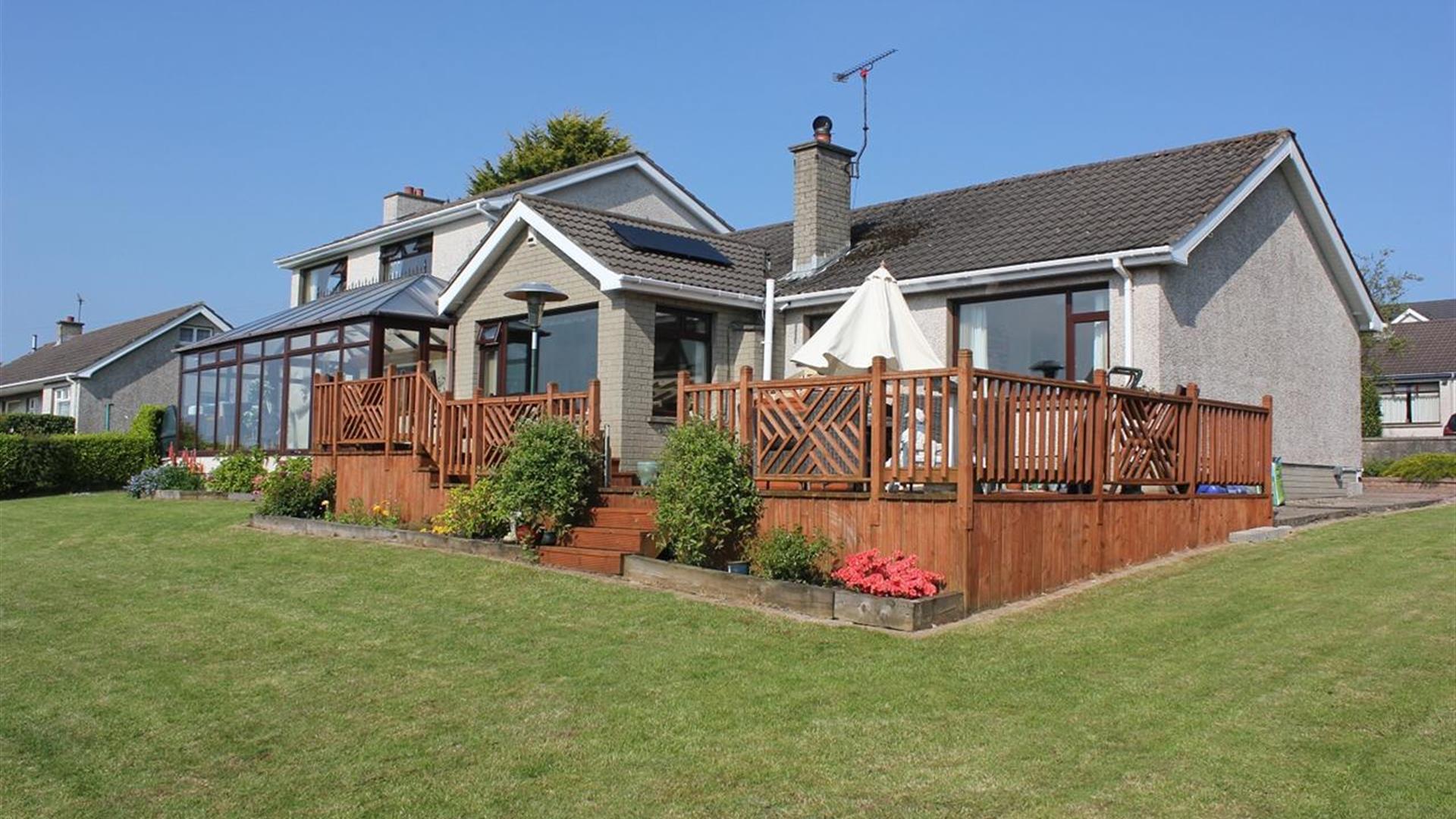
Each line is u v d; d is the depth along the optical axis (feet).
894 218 68.69
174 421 96.27
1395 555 37.93
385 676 28.55
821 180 64.69
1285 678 24.95
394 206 106.01
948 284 55.01
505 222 62.39
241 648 32.09
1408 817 17.69
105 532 56.85
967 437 32.58
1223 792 18.97
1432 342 147.13
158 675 29.63
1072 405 37.63
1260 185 57.77
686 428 38.75
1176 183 55.88
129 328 149.28
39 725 25.82
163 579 42.65
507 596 36.50
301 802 20.94
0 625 35.76
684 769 21.45
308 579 41.34
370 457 55.52
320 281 107.96
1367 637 27.76
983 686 25.57
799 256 64.64
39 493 90.02
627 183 95.45
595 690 26.48
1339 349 65.98
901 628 30.60
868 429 35.81
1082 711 23.57
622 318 56.59
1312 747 20.79
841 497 35.86
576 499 42.83
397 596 37.63
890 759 21.39
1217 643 28.22
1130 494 40.22
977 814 18.70
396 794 21.02
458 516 46.47
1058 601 34.04
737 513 37.63
